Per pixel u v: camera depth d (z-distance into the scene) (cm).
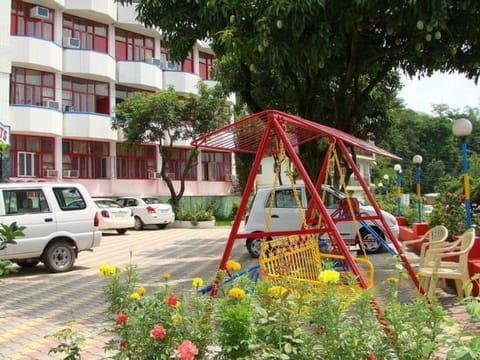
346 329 305
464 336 313
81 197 1196
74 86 2819
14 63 2514
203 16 891
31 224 1105
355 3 802
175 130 2808
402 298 642
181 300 360
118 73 2998
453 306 695
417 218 1852
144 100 2741
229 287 393
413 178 5644
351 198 861
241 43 822
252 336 306
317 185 799
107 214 2136
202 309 347
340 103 1093
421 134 6050
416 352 301
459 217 1169
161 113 2705
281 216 1304
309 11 772
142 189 3070
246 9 827
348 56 1045
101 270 397
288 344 303
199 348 334
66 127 2719
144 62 3058
